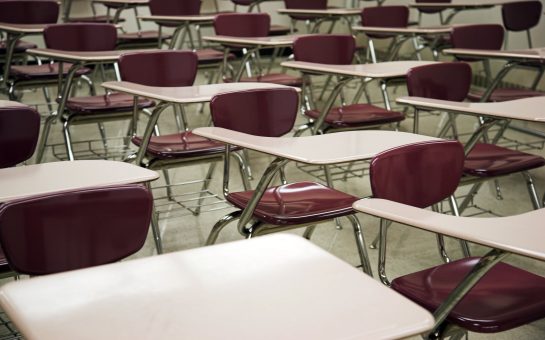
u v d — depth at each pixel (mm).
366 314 1240
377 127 4020
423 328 1206
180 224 3658
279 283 1357
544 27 6875
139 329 1188
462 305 1964
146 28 8430
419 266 3277
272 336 1173
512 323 1895
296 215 2482
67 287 1326
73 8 8008
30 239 1749
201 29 8508
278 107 3119
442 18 7984
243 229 2539
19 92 5930
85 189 1788
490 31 5008
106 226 1832
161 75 3793
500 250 1689
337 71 3742
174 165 3229
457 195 4215
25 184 1971
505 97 4535
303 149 2318
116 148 4770
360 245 2605
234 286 1343
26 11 5215
